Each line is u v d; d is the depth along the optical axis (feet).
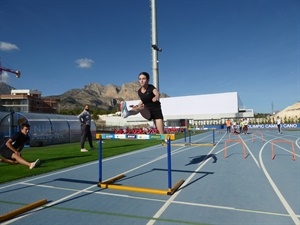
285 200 16.14
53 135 61.00
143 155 37.93
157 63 59.98
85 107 42.52
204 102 189.47
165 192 17.31
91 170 26.21
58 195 17.25
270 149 44.45
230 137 80.69
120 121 213.87
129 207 14.88
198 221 12.84
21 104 324.60
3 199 16.33
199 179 21.97
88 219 13.07
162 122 21.27
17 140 22.17
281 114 286.25
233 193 17.70
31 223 12.57
